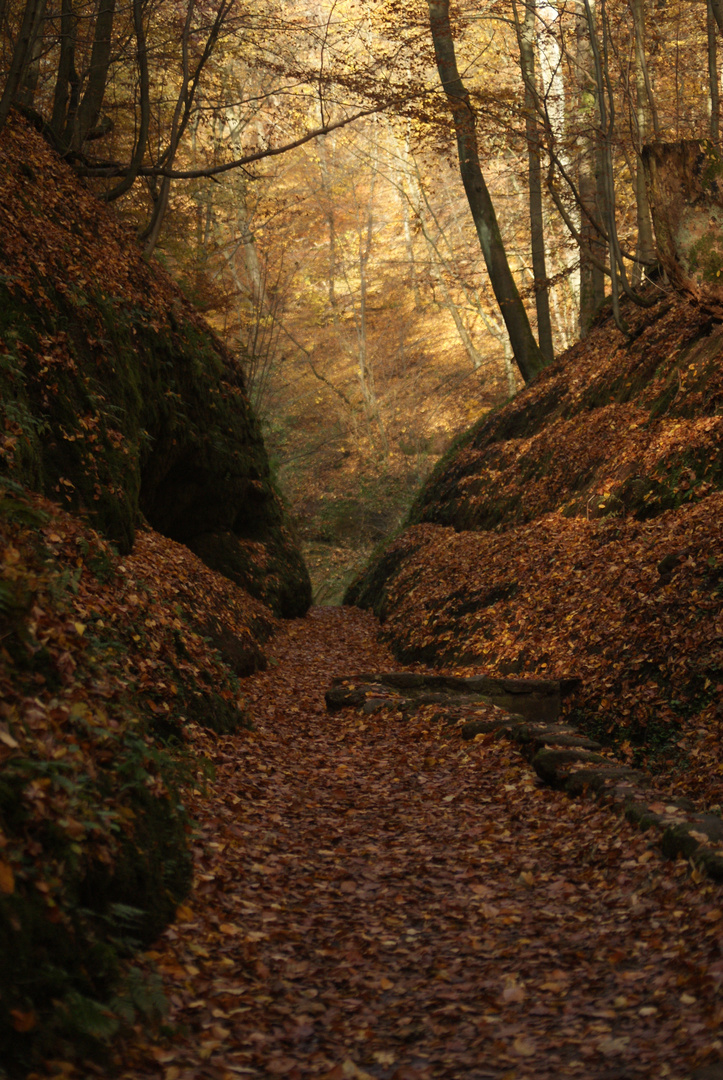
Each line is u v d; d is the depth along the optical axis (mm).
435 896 5336
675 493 11539
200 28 16562
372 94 16703
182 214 24938
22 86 15914
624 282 16516
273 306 33531
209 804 6355
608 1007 3904
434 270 44531
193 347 16594
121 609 7633
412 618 16031
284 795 7246
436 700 10203
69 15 14055
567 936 4719
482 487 19547
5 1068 2924
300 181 46188
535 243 23531
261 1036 3713
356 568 33125
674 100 21781
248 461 18797
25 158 13047
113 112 20500
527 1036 3711
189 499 16781
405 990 4195
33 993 3238
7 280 9609
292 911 5008
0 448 7512
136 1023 3531
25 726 4168
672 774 7215
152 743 5793
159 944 4254
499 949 4605
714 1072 3166
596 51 14711
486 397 39125
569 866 5781
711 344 13445
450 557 17375
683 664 8297
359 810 7031
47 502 7809
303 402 43750
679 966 4137
